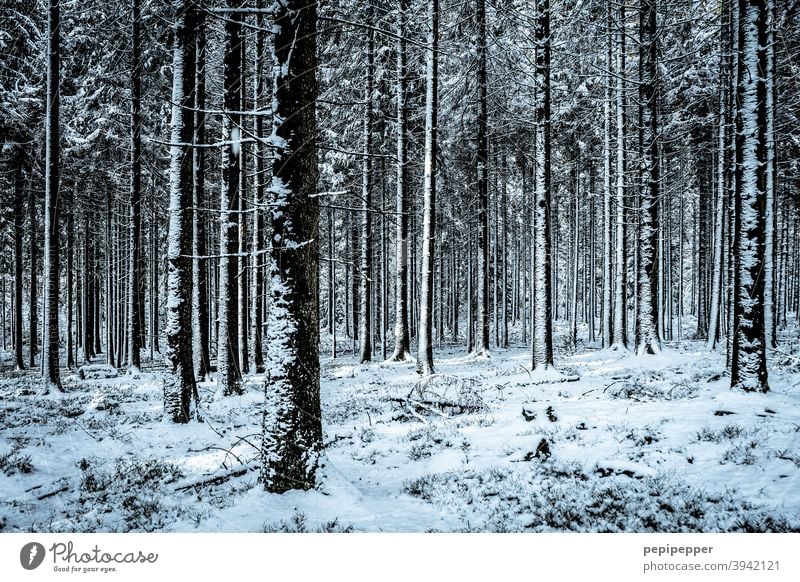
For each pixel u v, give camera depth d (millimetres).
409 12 19031
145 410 13031
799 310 35719
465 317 54469
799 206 29312
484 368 19781
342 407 13820
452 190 26812
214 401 14172
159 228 31266
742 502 5746
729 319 13234
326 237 31047
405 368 20328
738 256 10188
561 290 56406
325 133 21125
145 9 12750
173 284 11141
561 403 11625
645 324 20172
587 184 34406
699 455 7328
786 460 6660
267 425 6734
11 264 31125
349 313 47656
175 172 11148
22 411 12484
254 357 20750
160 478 7918
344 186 23922
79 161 22766
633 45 20922
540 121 16484
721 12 16875
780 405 9078
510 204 34844
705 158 28562
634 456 7570
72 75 20578
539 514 6066
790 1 13773
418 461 9031
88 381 19391
